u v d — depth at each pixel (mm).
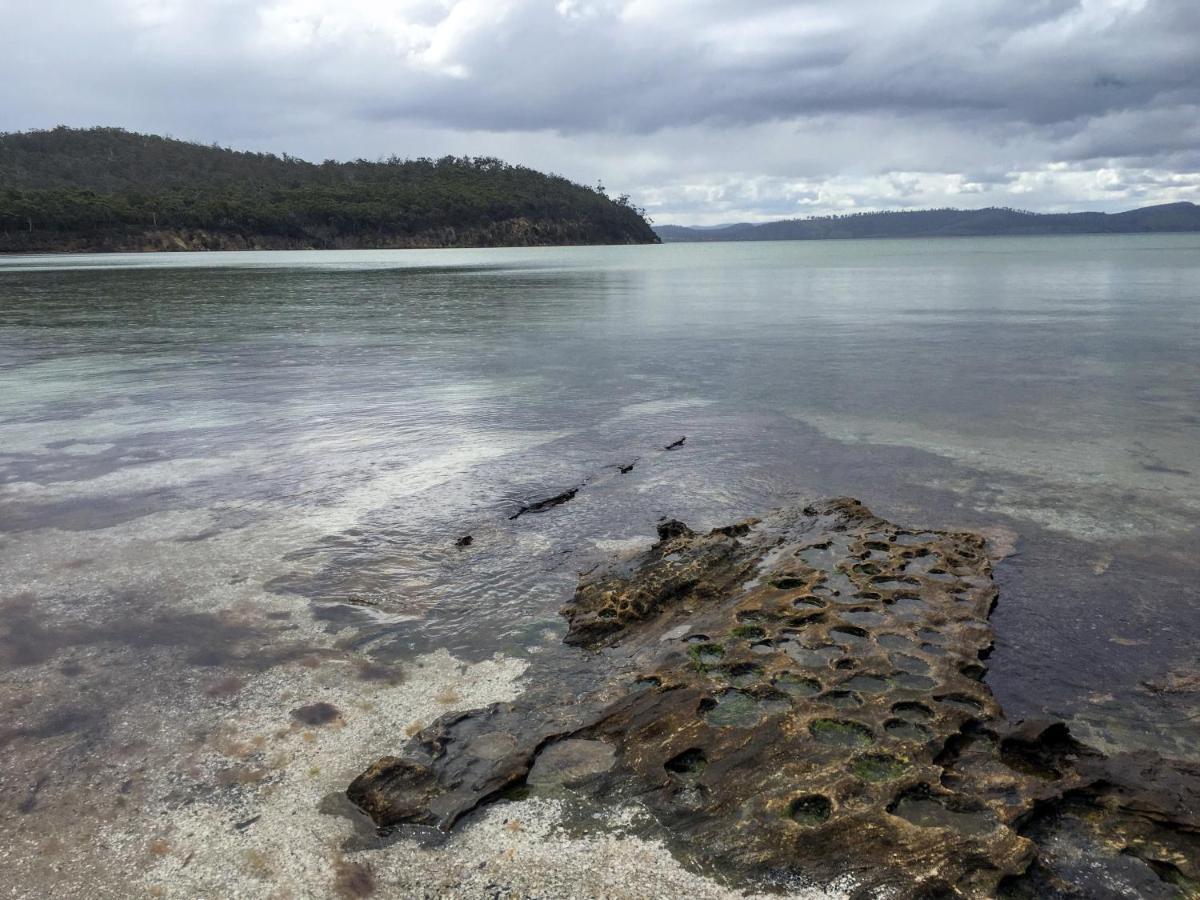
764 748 2867
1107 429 7422
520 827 2549
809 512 5258
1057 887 2258
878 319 17750
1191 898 2217
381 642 3779
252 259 74688
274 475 6359
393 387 10016
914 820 2523
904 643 3570
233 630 3898
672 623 3928
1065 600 4066
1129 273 35812
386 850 2469
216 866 2412
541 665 3566
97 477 6363
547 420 8133
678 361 11906
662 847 2443
